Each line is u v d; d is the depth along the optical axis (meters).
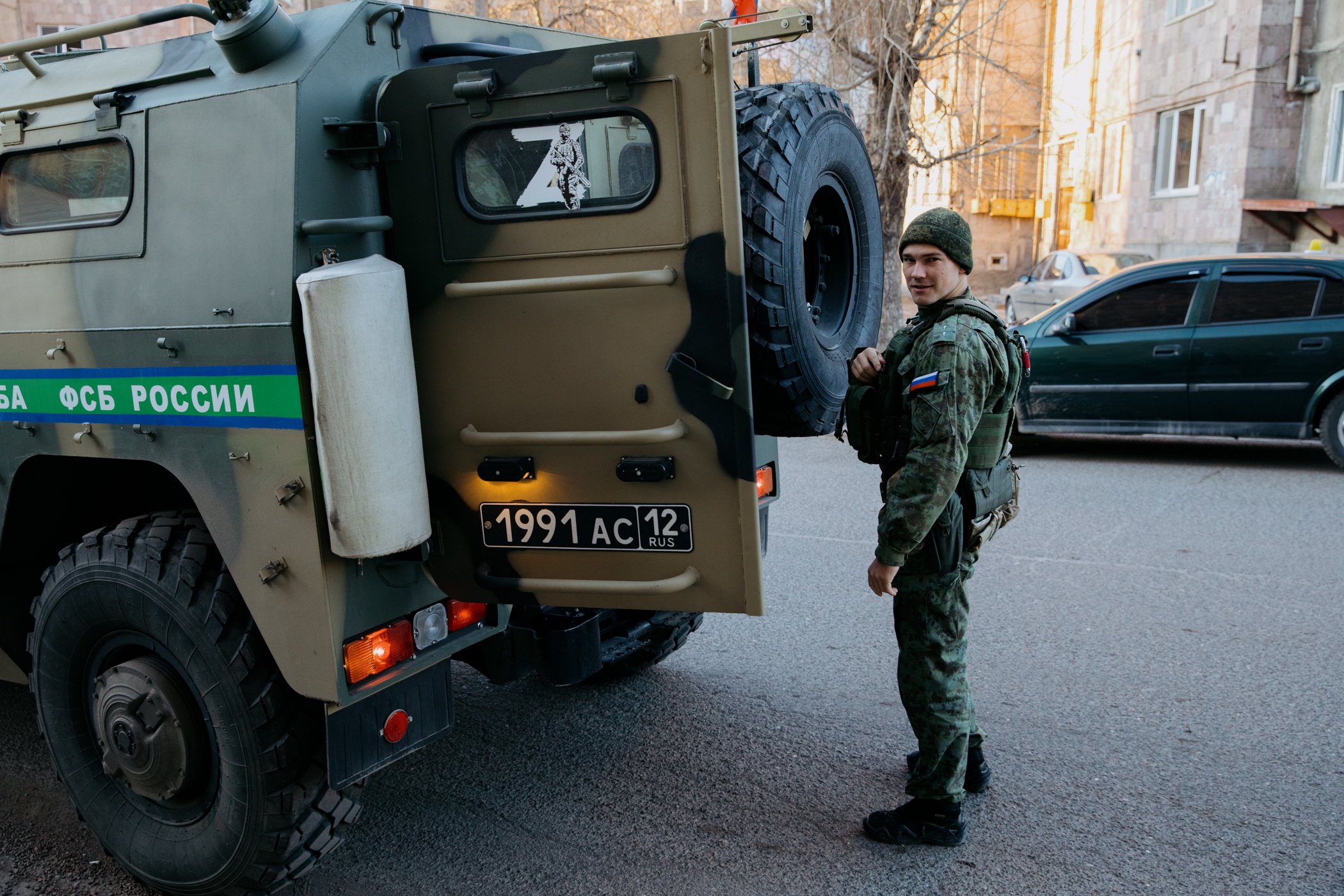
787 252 2.61
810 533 6.51
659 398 2.31
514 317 2.39
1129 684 4.16
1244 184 15.56
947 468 2.71
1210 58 16.36
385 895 2.96
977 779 3.37
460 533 2.56
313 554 2.42
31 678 3.12
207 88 2.50
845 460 8.83
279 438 2.42
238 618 2.62
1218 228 16.30
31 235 2.80
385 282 2.30
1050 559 5.76
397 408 2.35
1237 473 7.74
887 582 2.87
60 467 3.09
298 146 2.34
